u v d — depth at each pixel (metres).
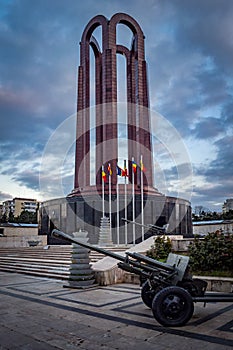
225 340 4.86
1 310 7.00
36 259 16.45
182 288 5.83
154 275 6.42
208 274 9.61
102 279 10.11
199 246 10.53
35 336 5.18
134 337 5.06
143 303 7.49
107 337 5.09
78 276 9.86
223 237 10.41
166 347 4.59
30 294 8.91
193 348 4.53
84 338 5.05
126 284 10.38
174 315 5.66
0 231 33.75
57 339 5.02
